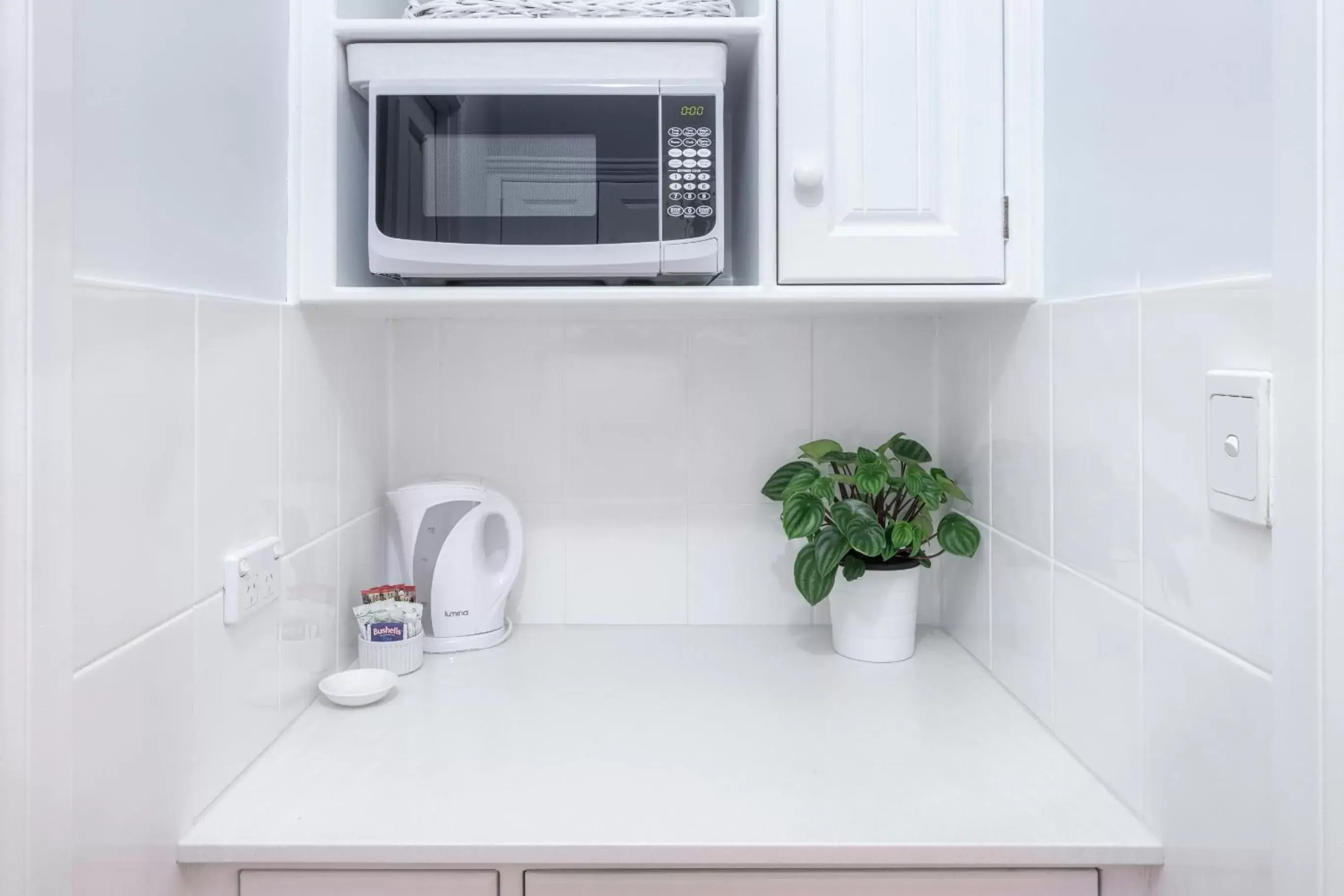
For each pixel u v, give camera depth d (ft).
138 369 2.41
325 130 3.52
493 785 3.04
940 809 2.88
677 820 2.81
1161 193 2.60
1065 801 2.93
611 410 4.92
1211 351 2.35
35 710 2.00
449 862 2.68
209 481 2.82
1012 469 3.85
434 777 3.10
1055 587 3.42
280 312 3.38
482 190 3.55
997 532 4.05
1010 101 3.59
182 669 2.66
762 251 3.62
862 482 4.06
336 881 2.73
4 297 1.96
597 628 4.91
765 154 3.61
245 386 3.08
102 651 2.25
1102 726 3.03
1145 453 2.71
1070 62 3.26
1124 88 2.83
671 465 4.93
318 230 3.53
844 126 3.61
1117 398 2.89
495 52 3.55
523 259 3.56
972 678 4.12
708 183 3.58
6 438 1.97
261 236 3.24
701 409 4.92
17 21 1.95
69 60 2.08
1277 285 2.06
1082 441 3.16
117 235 2.32
